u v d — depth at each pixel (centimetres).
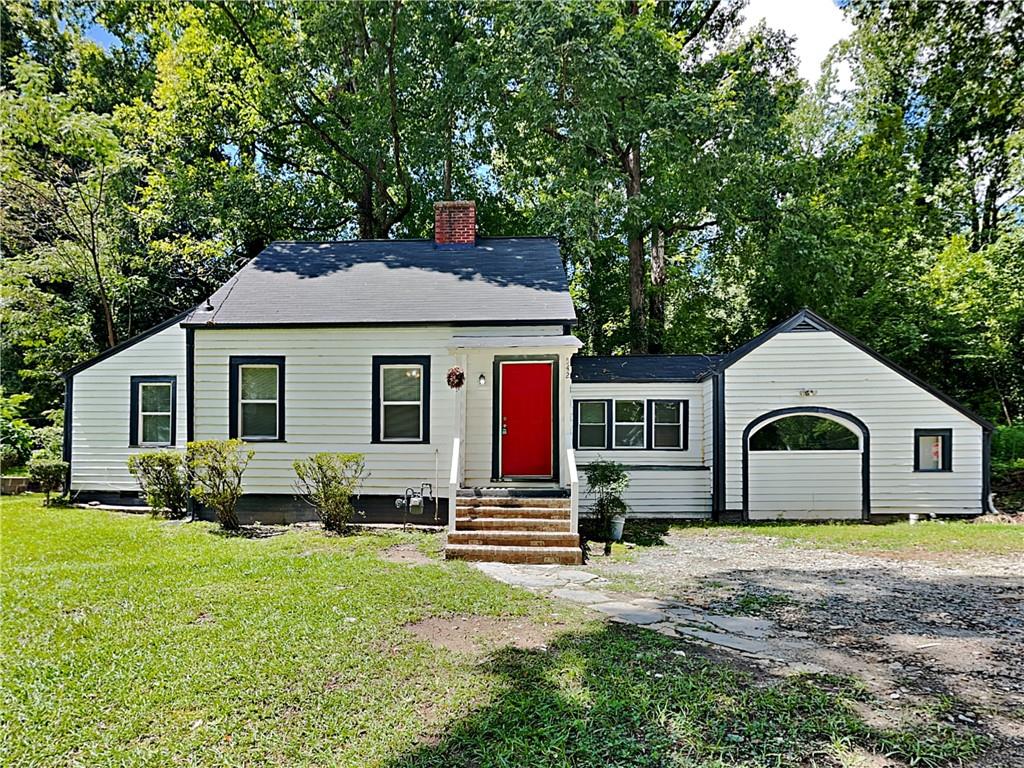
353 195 2241
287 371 1177
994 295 1723
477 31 2092
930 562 903
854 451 1302
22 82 1219
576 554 894
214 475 1075
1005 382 1827
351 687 439
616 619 607
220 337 1183
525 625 579
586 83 1736
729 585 762
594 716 396
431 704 414
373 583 709
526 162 2114
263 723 389
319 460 1068
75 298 2147
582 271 2288
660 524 1273
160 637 532
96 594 656
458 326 1154
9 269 1900
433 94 2008
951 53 1855
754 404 1313
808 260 1777
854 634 574
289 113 2177
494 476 1189
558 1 1675
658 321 2173
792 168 1891
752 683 450
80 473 1341
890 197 2130
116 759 349
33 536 979
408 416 1171
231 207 2038
